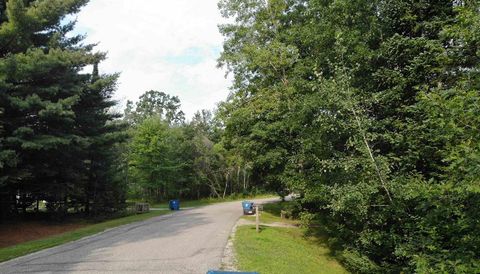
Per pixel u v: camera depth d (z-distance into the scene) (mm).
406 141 10742
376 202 10852
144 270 9523
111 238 15422
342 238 14750
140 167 44875
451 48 9758
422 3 11383
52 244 14305
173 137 51625
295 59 21000
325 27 14477
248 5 23922
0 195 22297
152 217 24875
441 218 8734
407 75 11625
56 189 22938
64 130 21906
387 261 12281
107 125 26875
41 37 23219
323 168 13016
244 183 58000
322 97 11961
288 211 24000
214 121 26234
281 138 22578
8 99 18312
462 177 7758
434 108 8039
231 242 13742
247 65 23391
